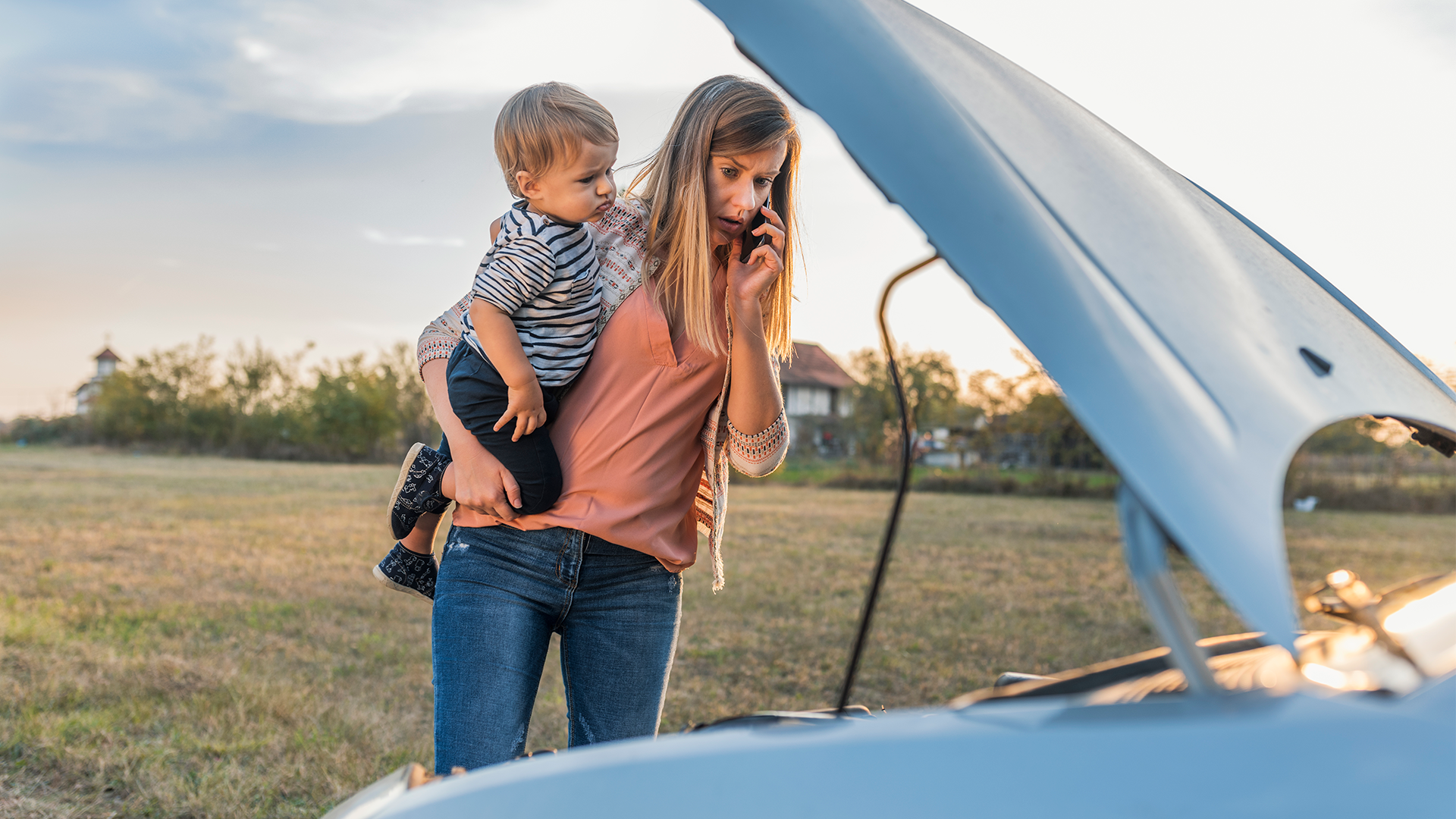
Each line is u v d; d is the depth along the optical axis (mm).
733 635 5965
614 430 1812
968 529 13016
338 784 3260
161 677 4484
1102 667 1059
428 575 2080
